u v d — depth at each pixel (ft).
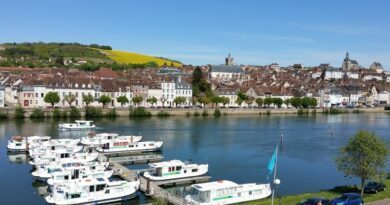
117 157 365.81
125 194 235.40
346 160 209.87
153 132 504.84
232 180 287.48
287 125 618.85
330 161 352.69
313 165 337.11
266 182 281.54
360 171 204.44
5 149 379.76
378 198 198.39
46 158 307.99
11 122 553.64
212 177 295.89
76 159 304.71
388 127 624.59
